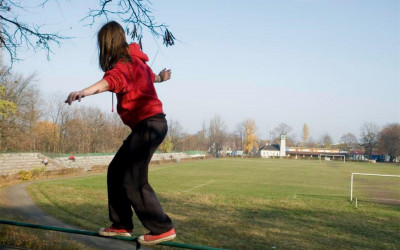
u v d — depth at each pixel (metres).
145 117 2.51
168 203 21.83
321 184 37.53
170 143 94.12
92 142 65.62
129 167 2.54
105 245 11.97
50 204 20.33
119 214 2.71
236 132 150.38
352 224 17.00
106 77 2.25
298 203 23.00
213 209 20.05
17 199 21.62
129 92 2.46
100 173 44.88
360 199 26.06
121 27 2.58
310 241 13.60
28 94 38.91
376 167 74.25
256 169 59.94
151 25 6.57
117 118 70.75
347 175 51.09
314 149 139.12
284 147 137.75
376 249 12.84
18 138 40.06
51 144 57.75
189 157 98.56
